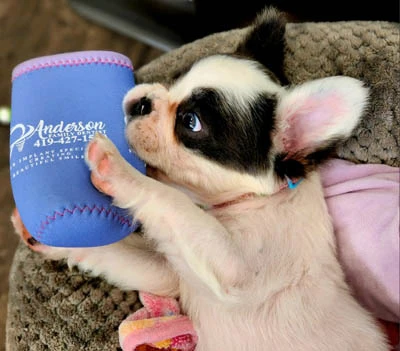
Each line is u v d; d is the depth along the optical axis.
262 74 0.42
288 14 0.62
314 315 0.41
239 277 0.39
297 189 0.43
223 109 0.40
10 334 0.44
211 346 0.42
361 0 0.63
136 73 0.53
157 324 0.41
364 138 0.48
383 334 0.44
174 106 0.41
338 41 0.50
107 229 0.37
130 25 0.79
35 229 0.36
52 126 0.39
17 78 0.41
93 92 0.41
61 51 0.79
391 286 0.44
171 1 0.70
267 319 0.41
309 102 0.40
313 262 0.42
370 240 0.44
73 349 0.42
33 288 0.45
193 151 0.41
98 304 0.44
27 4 0.82
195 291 0.42
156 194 0.38
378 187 0.46
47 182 0.37
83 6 0.81
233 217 0.42
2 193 0.69
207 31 0.70
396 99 0.47
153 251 0.44
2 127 0.72
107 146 0.37
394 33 0.49
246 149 0.40
